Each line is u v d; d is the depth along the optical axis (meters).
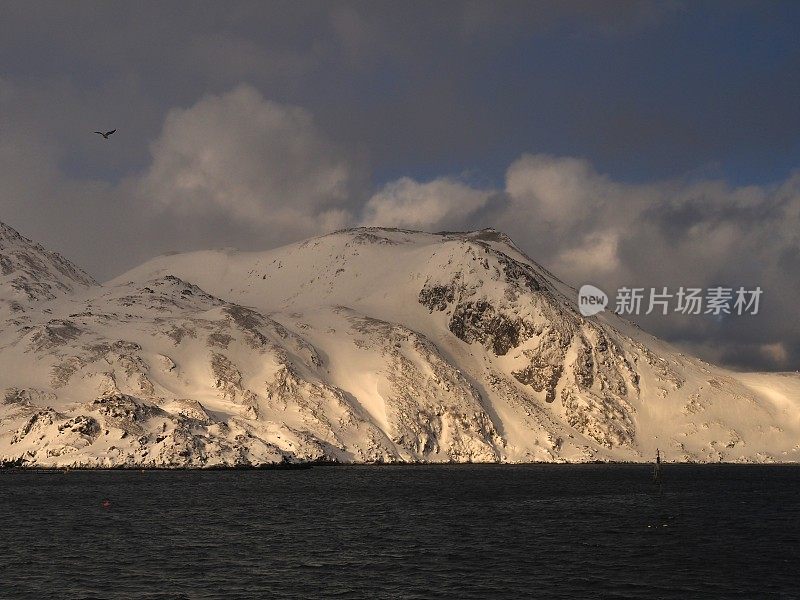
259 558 77.81
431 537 90.81
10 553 78.88
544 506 123.25
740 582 71.12
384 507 116.94
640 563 78.19
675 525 104.06
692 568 76.38
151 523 97.69
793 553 84.38
